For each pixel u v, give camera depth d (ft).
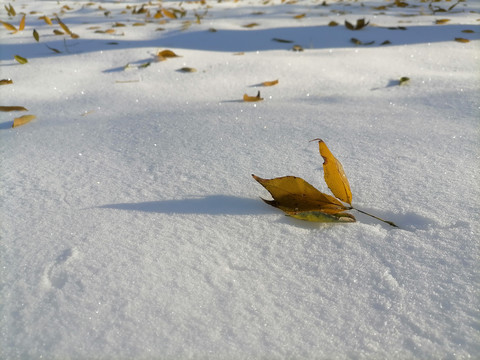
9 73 3.47
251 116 2.38
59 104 2.84
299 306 1.26
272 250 1.43
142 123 2.35
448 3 6.43
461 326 1.18
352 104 2.66
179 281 1.32
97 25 5.22
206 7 6.75
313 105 2.64
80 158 1.98
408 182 1.70
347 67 3.43
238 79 3.24
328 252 1.41
